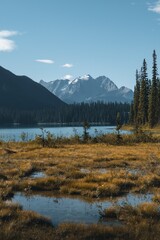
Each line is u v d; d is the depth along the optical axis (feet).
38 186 58.23
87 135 163.32
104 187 54.90
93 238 34.27
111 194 53.42
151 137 168.55
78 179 63.93
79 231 35.58
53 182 60.39
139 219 40.24
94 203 49.06
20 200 50.49
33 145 143.74
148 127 349.61
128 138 166.91
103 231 35.45
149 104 355.36
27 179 64.75
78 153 108.17
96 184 57.93
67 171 73.31
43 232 35.42
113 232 35.47
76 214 43.45
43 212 44.24
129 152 112.06
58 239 33.68
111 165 83.66
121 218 41.29
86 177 63.52
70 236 34.32
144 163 86.28
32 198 51.80
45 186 58.80
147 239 33.94
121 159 94.53
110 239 34.14
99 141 159.74
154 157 93.25
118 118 162.30
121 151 115.96
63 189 55.67
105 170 77.56
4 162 85.46
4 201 47.60
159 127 331.16
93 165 83.92
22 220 38.06
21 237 33.68
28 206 47.11
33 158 96.68
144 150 120.57
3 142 155.12
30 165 77.82
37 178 65.31
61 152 111.96
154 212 42.19
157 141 165.58
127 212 42.78
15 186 57.52
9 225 36.11
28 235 34.32
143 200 50.67
